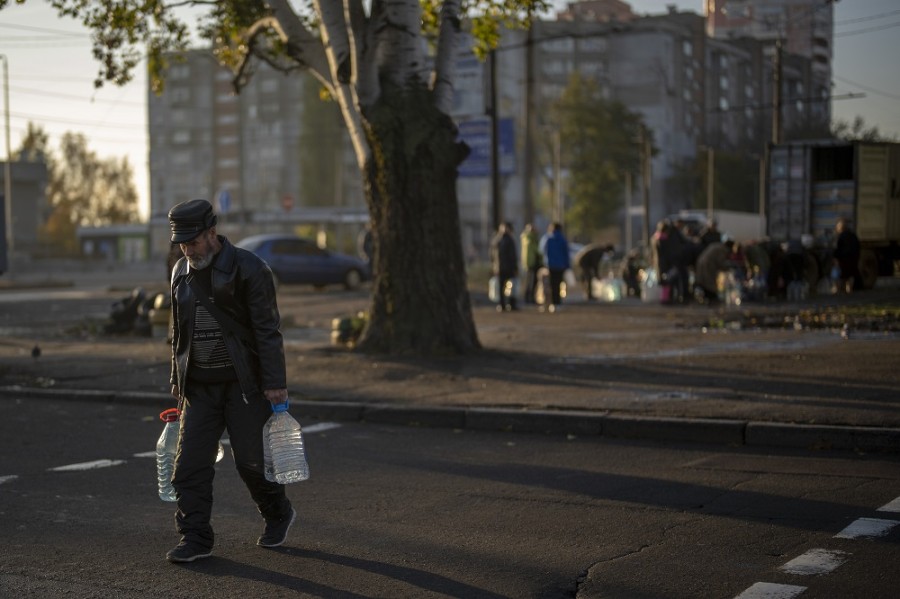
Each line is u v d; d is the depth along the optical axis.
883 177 30.14
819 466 8.05
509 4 17.05
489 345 16.05
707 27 106.62
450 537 6.09
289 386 12.15
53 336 19.59
